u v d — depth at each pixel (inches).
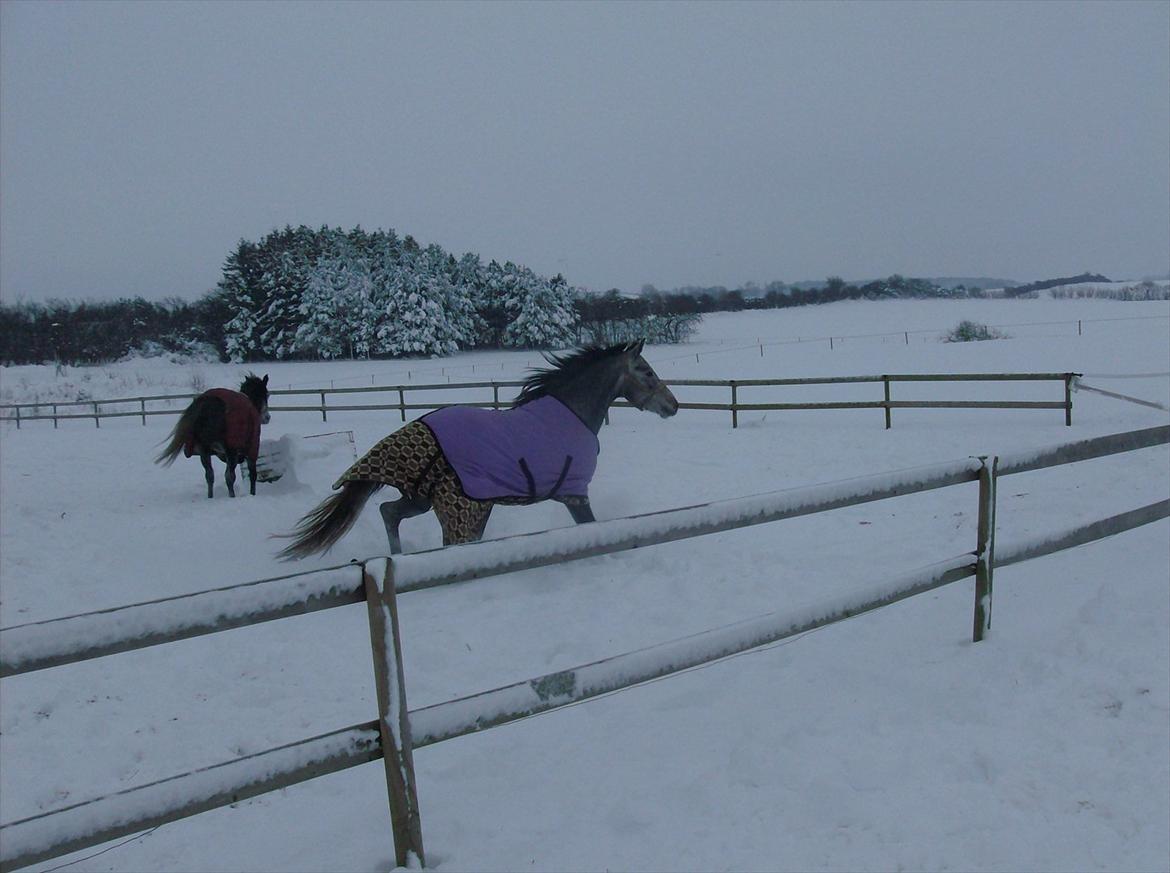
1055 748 113.5
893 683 137.8
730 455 439.8
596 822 105.1
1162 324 1557.6
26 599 251.8
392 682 92.0
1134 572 184.2
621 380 253.1
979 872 90.7
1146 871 89.4
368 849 103.2
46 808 139.0
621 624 203.2
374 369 1798.7
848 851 95.3
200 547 307.7
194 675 190.2
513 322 2251.5
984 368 936.3
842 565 237.1
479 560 98.1
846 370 1058.1
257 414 403.2
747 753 117.2
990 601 151.8
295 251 2293.3
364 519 322.0
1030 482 330.6
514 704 100.3
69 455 618.8
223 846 115.2
